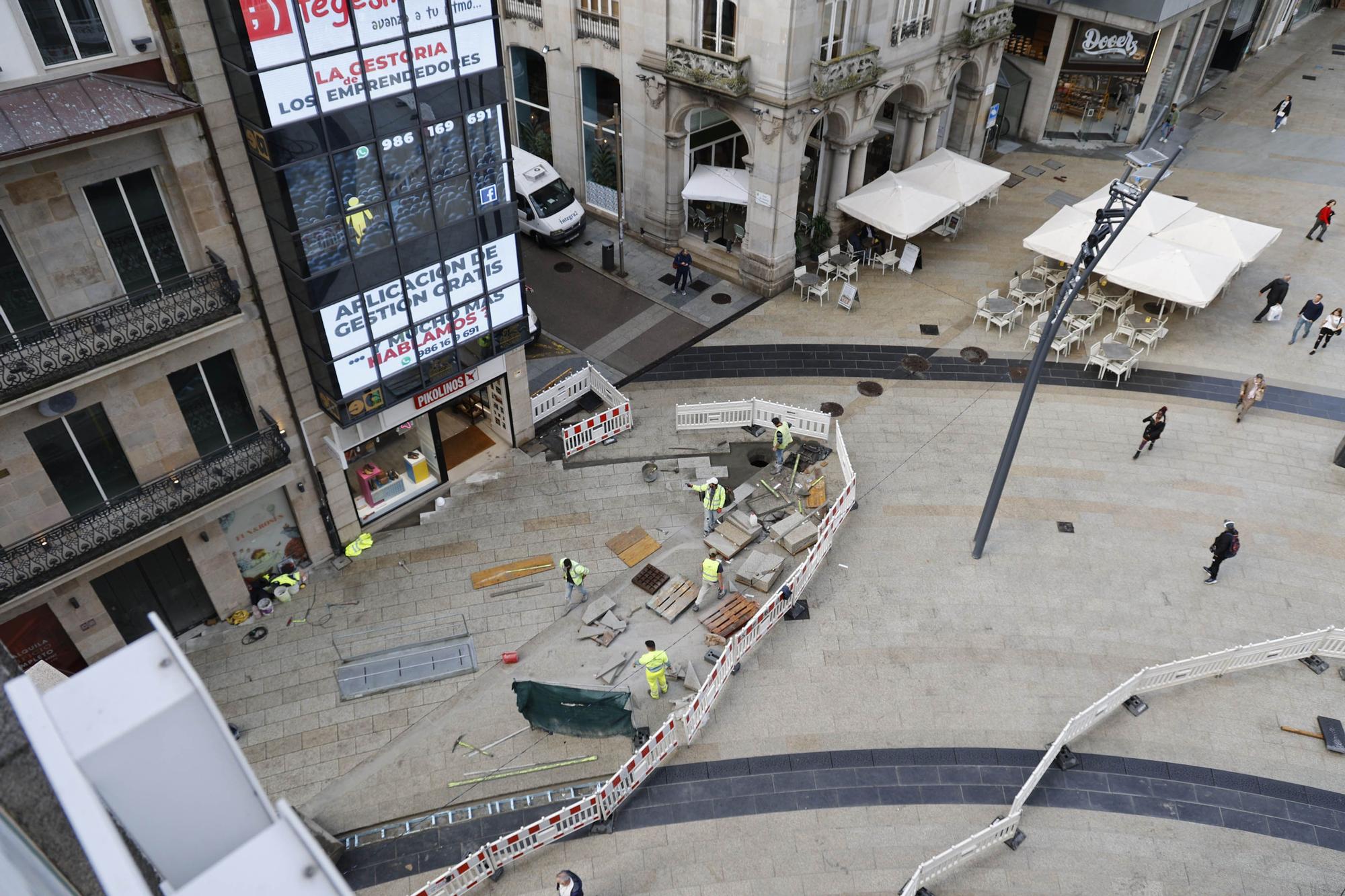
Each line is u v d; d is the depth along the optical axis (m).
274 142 17.27
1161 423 25.78
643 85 32.28
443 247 21.17
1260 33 49.00
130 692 5.20
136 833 5.29
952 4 33.22
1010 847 18.19
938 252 35.59
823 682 21.02
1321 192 38.44
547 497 25.34
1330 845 18.34
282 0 16.31
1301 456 26.95
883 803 18.92
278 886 4.58
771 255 32.25
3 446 17.12
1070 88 41.62
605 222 37.25
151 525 19.06
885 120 38.59
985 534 23.27
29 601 18.23
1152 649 21.84
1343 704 20.72
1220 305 32.62
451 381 23.50
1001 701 20.70
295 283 19.33
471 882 17.39
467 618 22.30
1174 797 19.05
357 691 20.72
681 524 24.73
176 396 19.23
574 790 19.17
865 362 30.16
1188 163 40.66
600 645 21.69
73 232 16.66
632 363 30.16
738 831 18.44
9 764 6.41
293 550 23.03
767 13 27.83
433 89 19.16
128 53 16.11
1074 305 31.14
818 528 23.66
